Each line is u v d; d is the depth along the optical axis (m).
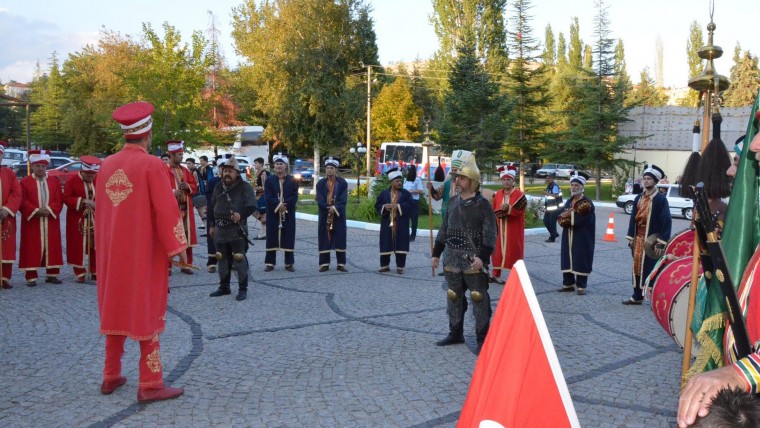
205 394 5.09
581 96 36.31
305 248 14.16
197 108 29.30
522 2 33.12
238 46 40.62
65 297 8.65
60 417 4.57
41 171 9.48
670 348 6.60
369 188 24.34
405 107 45.91
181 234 4.84
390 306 8.40
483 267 6.34
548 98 34.25
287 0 35.28
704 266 2.09
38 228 9.41
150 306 4.84
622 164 33.41
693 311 2.55
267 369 5.74
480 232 6.38
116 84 38.88
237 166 8.65
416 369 5.81
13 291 9.04
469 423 1.70
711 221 1.96
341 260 11.27
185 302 8.44
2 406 4.76
